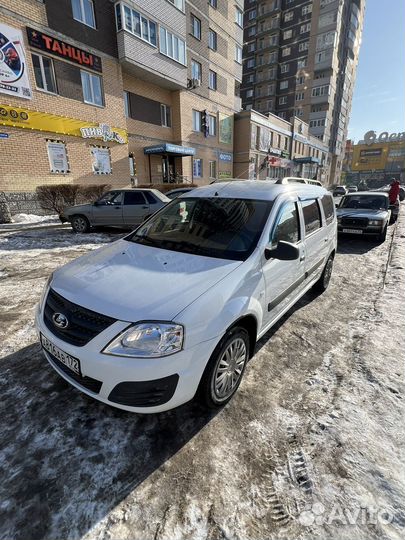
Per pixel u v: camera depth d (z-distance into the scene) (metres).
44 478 1.68
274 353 2.95
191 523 1.48
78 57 12.49
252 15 47.31
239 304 2.10
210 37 20.95
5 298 4.07
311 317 3.74
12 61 10.39
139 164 17.61
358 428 2.05
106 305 1.86
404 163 91.62
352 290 4.71
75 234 8.77
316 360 2.85
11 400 2.23
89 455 1.83
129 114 16.58
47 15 11.20
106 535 1.43
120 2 13.34
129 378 1.73
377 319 3.68
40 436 1.94
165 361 1.74
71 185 11.45
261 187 3.14
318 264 3.93
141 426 2.05
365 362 2.80
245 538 1.42
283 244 2.40
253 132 27.22
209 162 22.73
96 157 13.90
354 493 1.62
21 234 8.66
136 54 14.59
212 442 1.94
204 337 1.86
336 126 52.47
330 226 4.24
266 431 2.03
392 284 4.94
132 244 2.81
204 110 21.11
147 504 1.57
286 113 48.59
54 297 2.13
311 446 1.92
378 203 9.02
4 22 10.02
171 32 16.31
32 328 3.27
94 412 2.15
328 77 43.84
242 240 2.52
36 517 1.49
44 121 11.66
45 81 11.61
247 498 1.61
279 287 2.73
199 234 2.72
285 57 46.44
